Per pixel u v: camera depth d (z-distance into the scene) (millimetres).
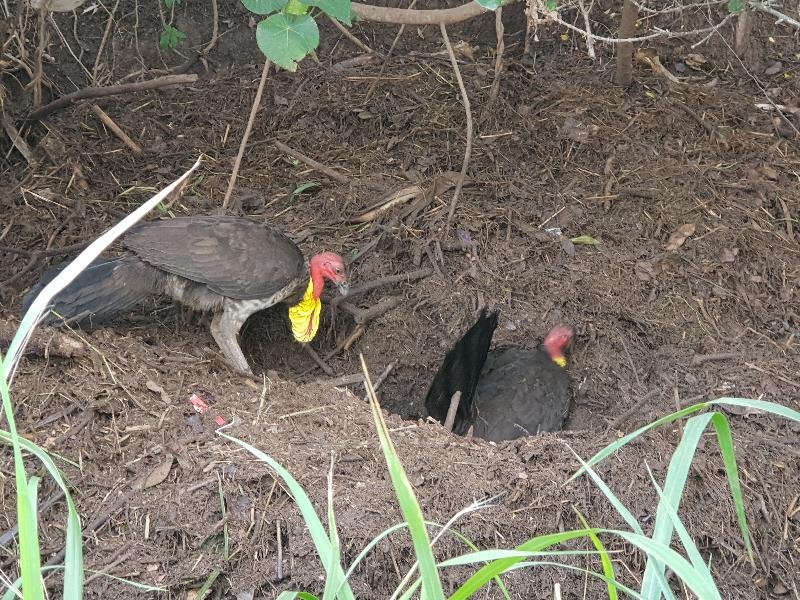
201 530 3908
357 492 4066
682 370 5234
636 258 5859
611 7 7621
